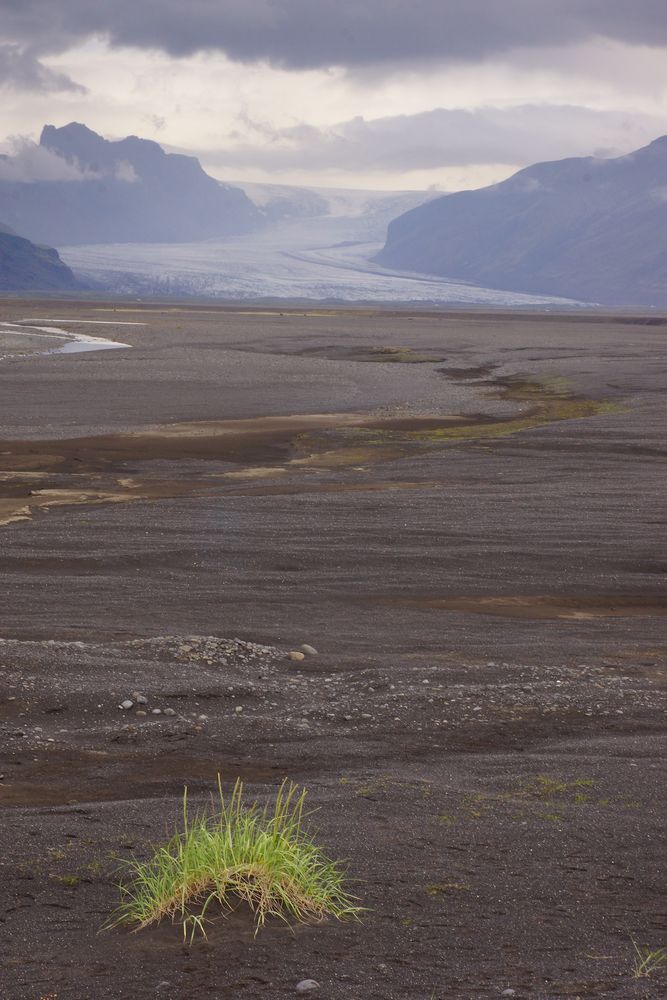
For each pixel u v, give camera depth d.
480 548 19.14
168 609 14.38
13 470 30.38
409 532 20.52
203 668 10.63
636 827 5.78
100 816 5.96
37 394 51.88
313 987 3.56
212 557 18.11
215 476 29.89
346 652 11.94
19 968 3.76
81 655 10.59
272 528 20.83
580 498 25.02
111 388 55.19
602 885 4.80
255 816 5.38
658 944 4.09
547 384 61.88
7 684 9.35
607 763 7.49
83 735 8.33
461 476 29.30
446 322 171.00
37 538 19.69
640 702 9.58
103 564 17.50
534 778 7.02
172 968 3.70
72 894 4.54
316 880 4.60
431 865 5.02
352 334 118.94
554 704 9.40
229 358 79.00
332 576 16.94
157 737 8.30
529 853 5.27
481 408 49.84
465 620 14.15
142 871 4.75
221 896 4.21
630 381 61.69
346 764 7.63
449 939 4.07
